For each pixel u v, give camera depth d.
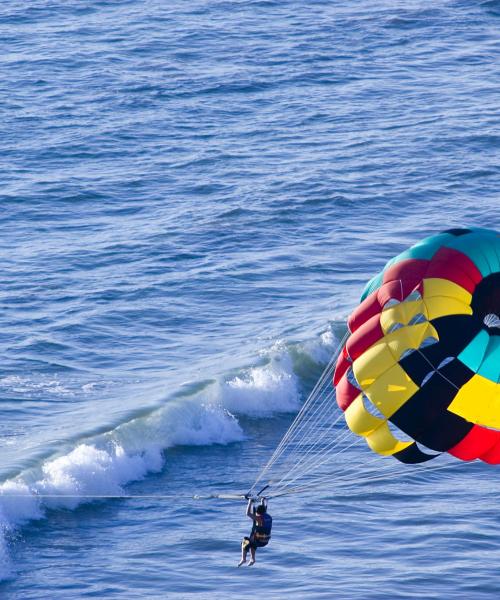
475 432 96.06
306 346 178.25
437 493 138.00
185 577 119.31
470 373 94.69
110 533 129.50
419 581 117.50
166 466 147.12
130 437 149.12
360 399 98.38
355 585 116.75
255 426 159.25
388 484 140.12
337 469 145.00
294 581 117.94
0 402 159.38
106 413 154.62
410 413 95.06
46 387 165.62
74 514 133.62
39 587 117.38
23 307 194.00
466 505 134.88
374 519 131.62
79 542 127.19
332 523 130.62
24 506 132.25
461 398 94.75
